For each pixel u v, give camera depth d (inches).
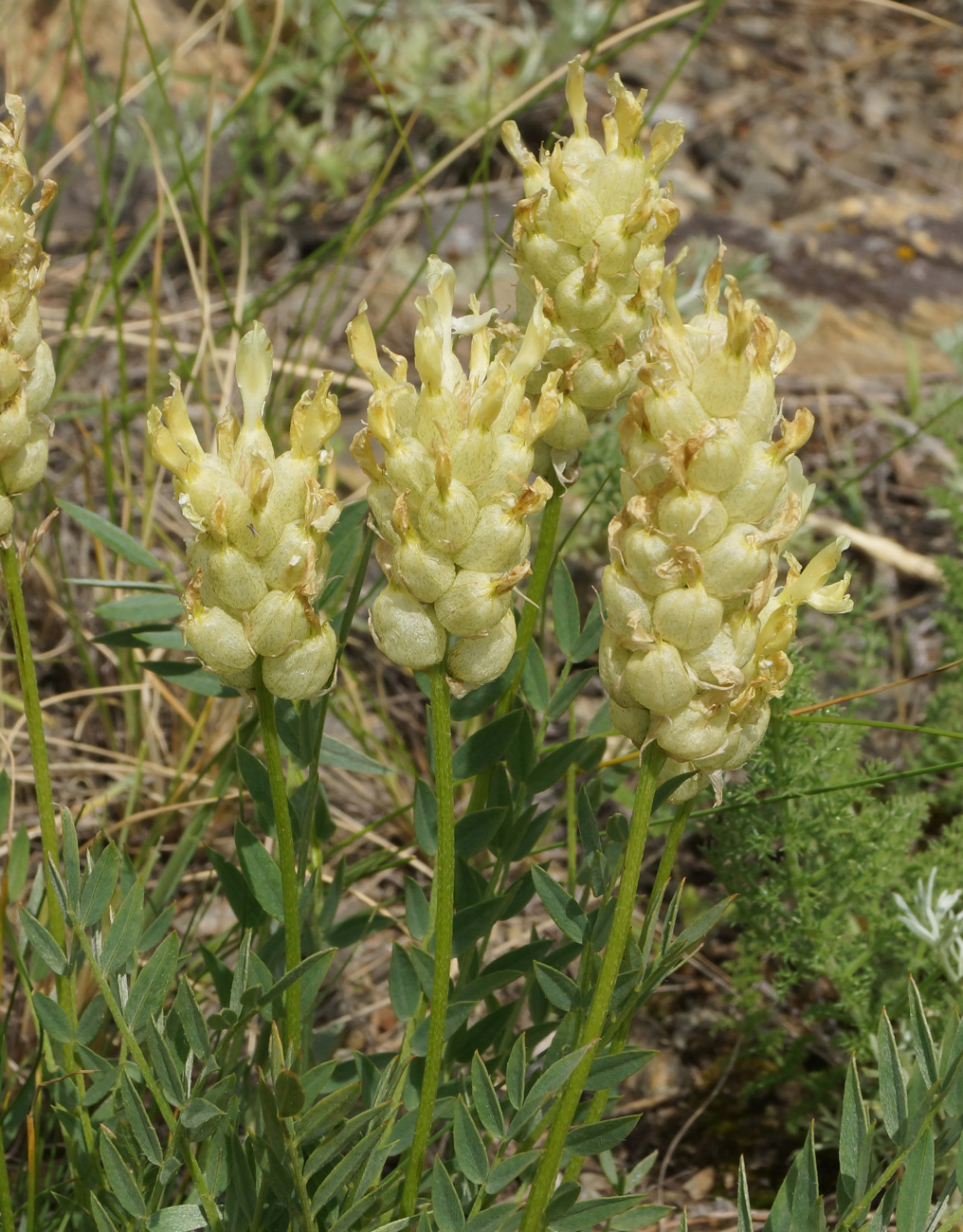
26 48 41.5
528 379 15.7
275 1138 14.0
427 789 16.5
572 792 18.1
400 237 40.9
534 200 15.3
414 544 13.1
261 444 13.5
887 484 35.8
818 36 58.9
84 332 29.4
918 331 42.0
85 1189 16.6
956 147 53.7
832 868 19.9
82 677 28.1
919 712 28.2
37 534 15.1
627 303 15.4
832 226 46.9
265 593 13.5
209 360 32.8
